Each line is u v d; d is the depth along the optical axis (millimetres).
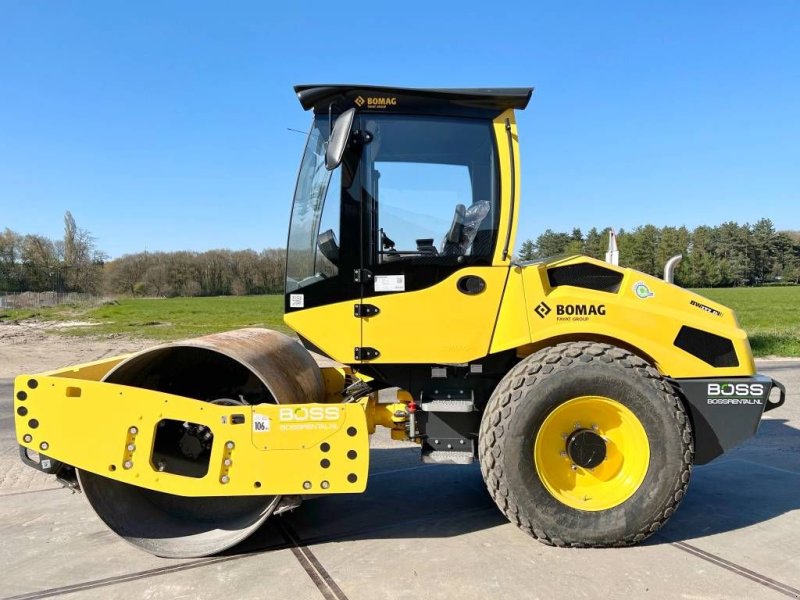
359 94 3402
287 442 3053
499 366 3582
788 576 2873
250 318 24000
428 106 3428
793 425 6125
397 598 2682
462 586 2783
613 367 3188
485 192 3463
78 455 3047
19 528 3531
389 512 3760
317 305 3410
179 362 3479
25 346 13805
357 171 3383
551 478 3281
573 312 3383
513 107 3488
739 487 4219
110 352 12719
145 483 3037
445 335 3395
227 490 3041
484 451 3238
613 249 4090
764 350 12438
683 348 3398
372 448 5375
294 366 3588
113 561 3090
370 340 3393
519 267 3414
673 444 3162
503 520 3605
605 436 3297
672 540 3307
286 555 3146
